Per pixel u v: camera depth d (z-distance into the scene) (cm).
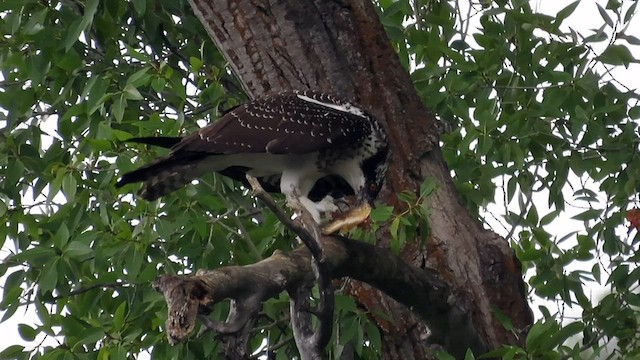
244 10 1080
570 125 1250
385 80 1090
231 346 761
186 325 709
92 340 1042
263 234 1112
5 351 1079
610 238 1197
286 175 1012
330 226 922
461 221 1081
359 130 1020
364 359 1111
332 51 1083
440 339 1014
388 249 964
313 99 1032
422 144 1088
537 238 1184
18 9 1152
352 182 1045
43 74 1155
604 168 1210
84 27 1086
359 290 1066
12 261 1131
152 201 1035
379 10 1312
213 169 1004
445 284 976
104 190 1108
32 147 1175
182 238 1102
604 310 1159
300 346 837
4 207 1137
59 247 1057
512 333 1065
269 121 995
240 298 762
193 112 1209
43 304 1086
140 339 1095
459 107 1202
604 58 1196
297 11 1080
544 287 1171
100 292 1140
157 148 1098
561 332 1009
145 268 1084
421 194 977
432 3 1350
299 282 820
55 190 1079
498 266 1074
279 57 1078
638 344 1167
